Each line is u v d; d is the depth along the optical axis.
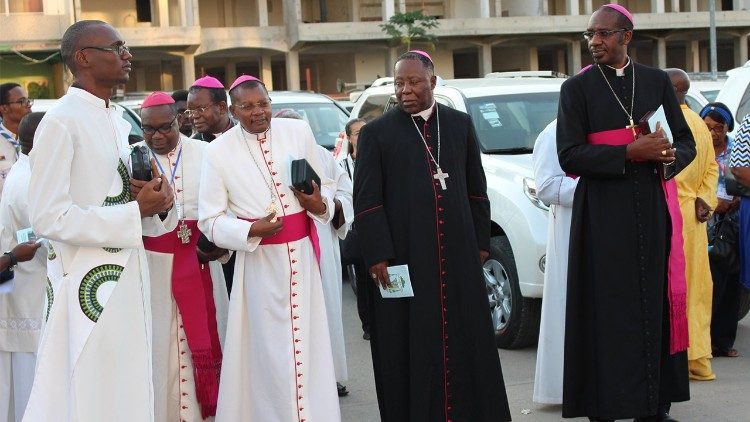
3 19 39.72
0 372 5.53
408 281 4.92
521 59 50.78
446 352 4.98
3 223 5.47
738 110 8.96
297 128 5.16
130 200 4.42
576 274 5.27
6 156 6.91
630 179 5.15
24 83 41.06
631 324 5.14
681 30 50.22
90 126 4.30
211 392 5.20
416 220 4.98
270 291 4.90
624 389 5.12
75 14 41.06
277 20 48.28
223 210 4.97
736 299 7.25
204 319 5.19
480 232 5.24
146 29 42.22
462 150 5.14
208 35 44.16
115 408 4.23
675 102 5.37
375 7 48.66
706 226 6.98
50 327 4.21
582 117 5.27
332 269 6.56
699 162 6.54
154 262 5.14
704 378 6.63
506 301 7.80
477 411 5.03
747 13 49.44
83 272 4.21
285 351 4.86
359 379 7.21
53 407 4.18
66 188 4.14
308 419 4.86
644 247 5.15
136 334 4.32
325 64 48.56
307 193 4.80
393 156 5.05
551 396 5.98
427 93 5.04
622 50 5.25
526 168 7.76
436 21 43.81
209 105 6.72
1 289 5.43
